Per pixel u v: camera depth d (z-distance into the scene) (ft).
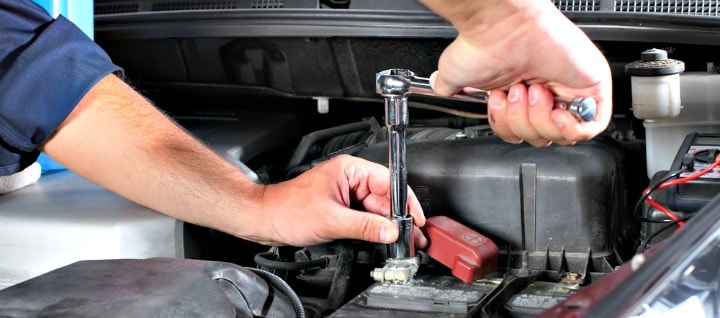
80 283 2.75
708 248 2.48
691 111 4.24
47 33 3.83
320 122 5.96
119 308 2.55
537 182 3.73
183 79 5.60
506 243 3.81
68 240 3.76
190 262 2.98
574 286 3.52
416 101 5.33
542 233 3.76
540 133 2.88
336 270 3.72
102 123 3.90
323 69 5.16
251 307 3.02
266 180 4.99
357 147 4.82
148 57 5.51
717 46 4.50
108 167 3.92
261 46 5.19
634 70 4.09
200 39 5.27
